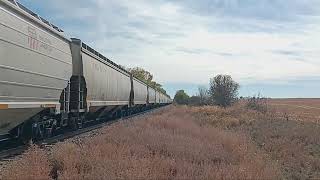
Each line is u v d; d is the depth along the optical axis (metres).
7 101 13.49
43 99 17.06
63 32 20.12
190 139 18.97
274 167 14.48
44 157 11.88
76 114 23.95
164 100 112.81
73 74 23.28
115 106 37.81
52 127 20.34
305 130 34.56
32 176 9.87
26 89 14.95
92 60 26.67
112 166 11.20
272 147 23.44
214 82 94.56
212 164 13.37
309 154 23.20
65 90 21.08
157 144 16.27
